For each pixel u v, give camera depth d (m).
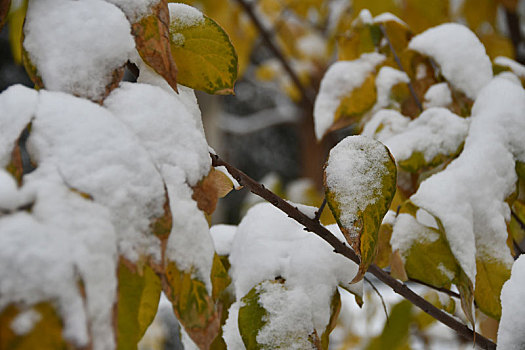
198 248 0.50
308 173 2.14
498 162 0.64
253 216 0.64
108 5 0.51
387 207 0.56
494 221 0.63
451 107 0.72
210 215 0.51
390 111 0.73
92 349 0.44
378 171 0.56
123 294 0.49
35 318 0.43
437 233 0.66
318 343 0.58
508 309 0.57
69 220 0.45
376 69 0.76
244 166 5.45
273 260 0.61
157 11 0.53
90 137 0.47
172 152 0.50
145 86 0.51
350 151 0.57
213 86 0.57
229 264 0.65
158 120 0.50
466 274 0.60
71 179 0.46
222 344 0.61
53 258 0.43
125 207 0.47
